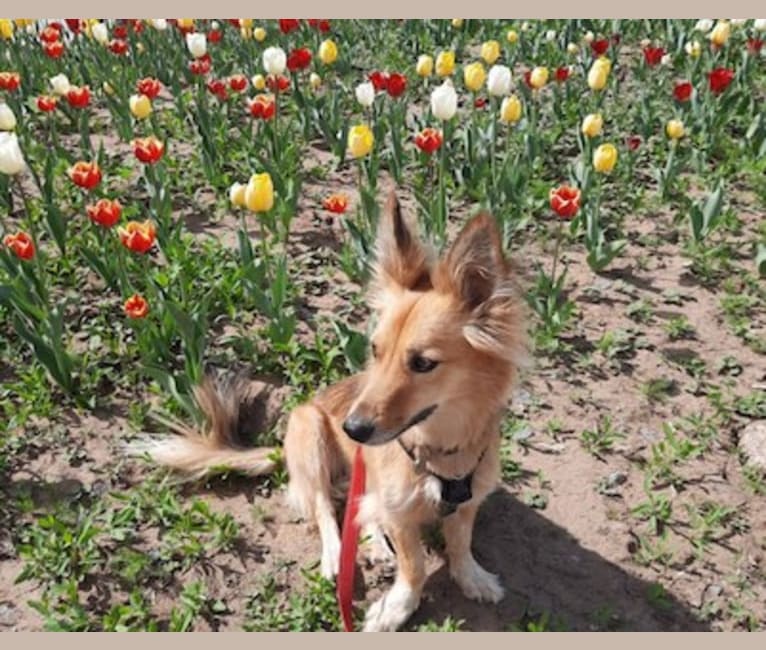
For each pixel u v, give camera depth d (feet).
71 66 9.50
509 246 6.21
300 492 4.31
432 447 3.58
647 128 7.83
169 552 4.10
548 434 4.80
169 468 4.50
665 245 6.47
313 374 5.11
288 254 6.31
